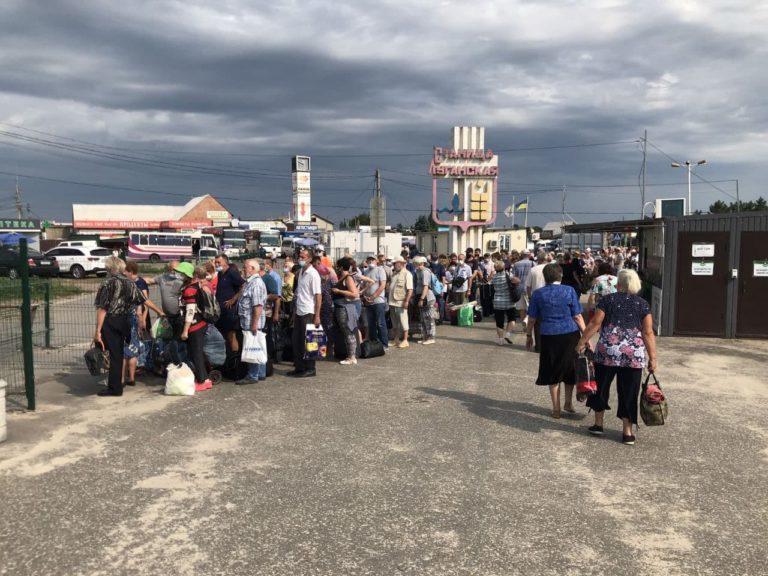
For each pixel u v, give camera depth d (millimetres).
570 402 6879
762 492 4691
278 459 5250
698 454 5543
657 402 5676
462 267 15922
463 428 6227
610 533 3979
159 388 7840
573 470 5105
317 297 8562
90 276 34938
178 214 86250
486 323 15852
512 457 5402
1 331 6910
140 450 5426
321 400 7309
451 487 4695
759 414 6918
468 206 32812
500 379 8648
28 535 3836
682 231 12812
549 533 3963
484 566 3535
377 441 5770
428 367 9531
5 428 5609
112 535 3850
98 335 7352
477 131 32500
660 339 12664
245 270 8047
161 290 8258
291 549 3703
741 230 12508
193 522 4039
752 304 12562
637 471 5102
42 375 8469
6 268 6535
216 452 5406
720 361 10188
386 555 3645
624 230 17938
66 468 4973
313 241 61344
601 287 11422
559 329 6492
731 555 3713
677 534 3979
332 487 4652
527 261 12148
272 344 8867
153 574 3406
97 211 81625
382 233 21469
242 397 7418
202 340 7824
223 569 3467
